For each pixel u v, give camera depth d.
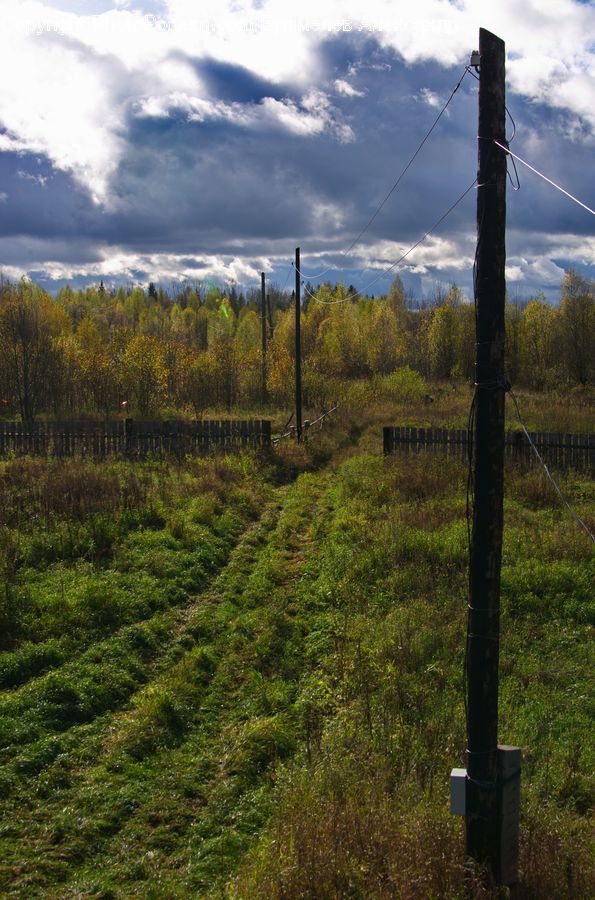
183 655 8.86
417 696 7.41
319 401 36.72
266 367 42.62
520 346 55.84
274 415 35.22
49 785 6.08
